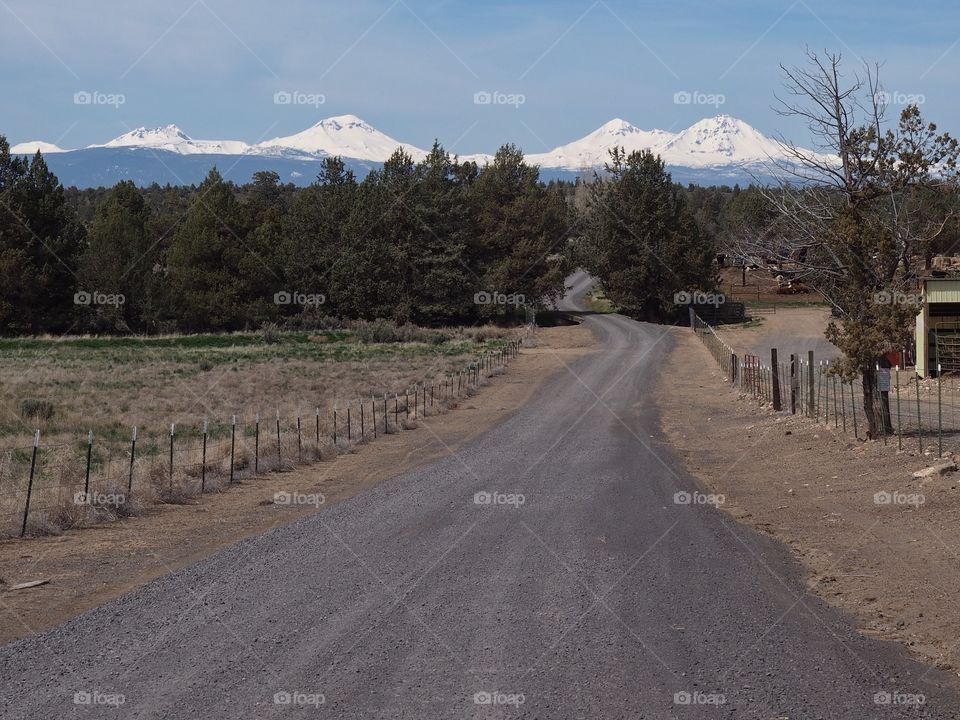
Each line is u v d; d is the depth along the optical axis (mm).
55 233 79562
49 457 21031
